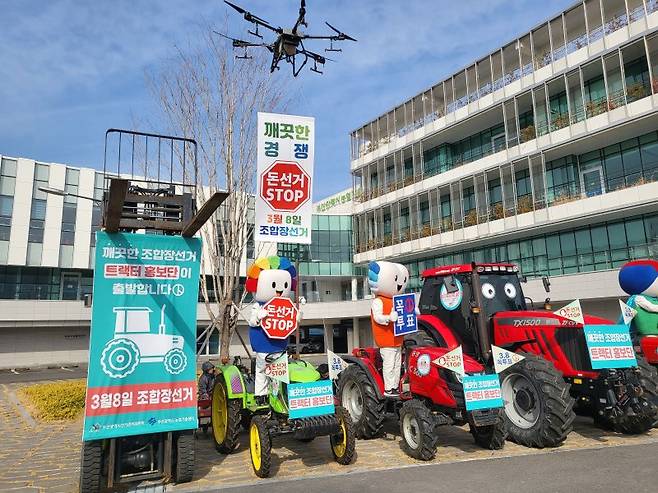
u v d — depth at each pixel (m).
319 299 40.16
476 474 5.47
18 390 16.86
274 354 6.79
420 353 7.30
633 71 20.28
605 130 19.67
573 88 22.56
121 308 5.60
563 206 21.11
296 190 6.05
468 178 26.09
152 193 6.29
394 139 32.28
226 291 13.37
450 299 8.12
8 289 33.53
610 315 19.69
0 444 8.47
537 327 7.61
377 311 7.57
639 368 7.39
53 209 34.53
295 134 6.13
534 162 23.03
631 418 7.34
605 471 5.39
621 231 20.19
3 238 32.84
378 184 33.88
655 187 18.22
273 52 10.22
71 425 10.31
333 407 6.20
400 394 7.45
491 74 26.45
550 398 6.53
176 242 6.00
